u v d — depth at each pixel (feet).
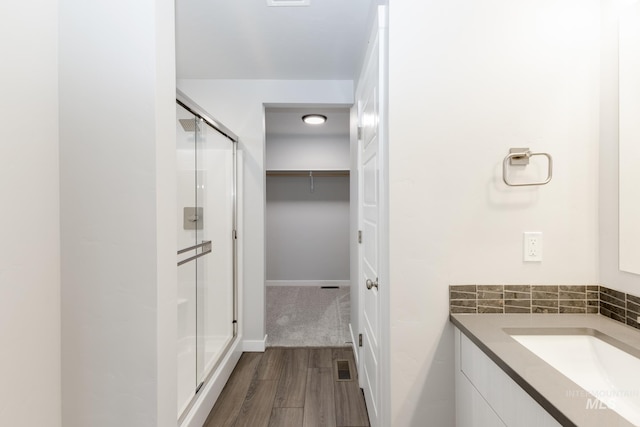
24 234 2.59
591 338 3.19
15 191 2.50
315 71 8.05
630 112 3.28
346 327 10.16
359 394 6.48
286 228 15.70
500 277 3.72
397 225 3.74
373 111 4.92
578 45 3.66
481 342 2.93
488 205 3.72
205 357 6.82
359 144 6.76
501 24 3.68
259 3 5.39
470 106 3.70
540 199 3.70
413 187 3.73
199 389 5.90
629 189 3.29
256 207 8.61
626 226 3.32
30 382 2.64
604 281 3.59
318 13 5.66
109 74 2.94
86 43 2.93
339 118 12.23
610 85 3.52
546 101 3.68
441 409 3.75
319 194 15.74
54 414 2.89
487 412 2.97
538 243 3.70
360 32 6.27
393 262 3.75
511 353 2.68
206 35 6.41
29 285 2.63
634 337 2.95
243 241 8.56
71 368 2.97
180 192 5.68
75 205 2.96
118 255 2.97
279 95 8.54
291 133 14.66
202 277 6.64
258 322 8.57
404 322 3.76
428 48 3.69
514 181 3.69
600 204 3.65
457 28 3.69
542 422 2.19
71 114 2.95
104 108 2.95
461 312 3.70
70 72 2.94
